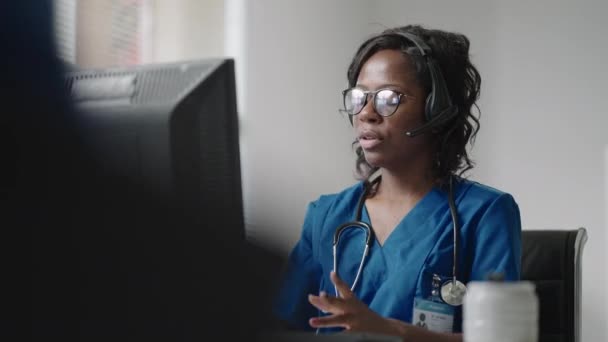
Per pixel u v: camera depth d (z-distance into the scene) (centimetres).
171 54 316
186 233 57
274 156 326
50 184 57
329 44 352
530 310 76
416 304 135
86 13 276
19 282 56
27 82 57
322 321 105
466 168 157
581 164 313
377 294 139
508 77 330
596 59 312
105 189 57
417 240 143
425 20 356
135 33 301
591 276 305
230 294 58
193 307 56
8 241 56
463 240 141
